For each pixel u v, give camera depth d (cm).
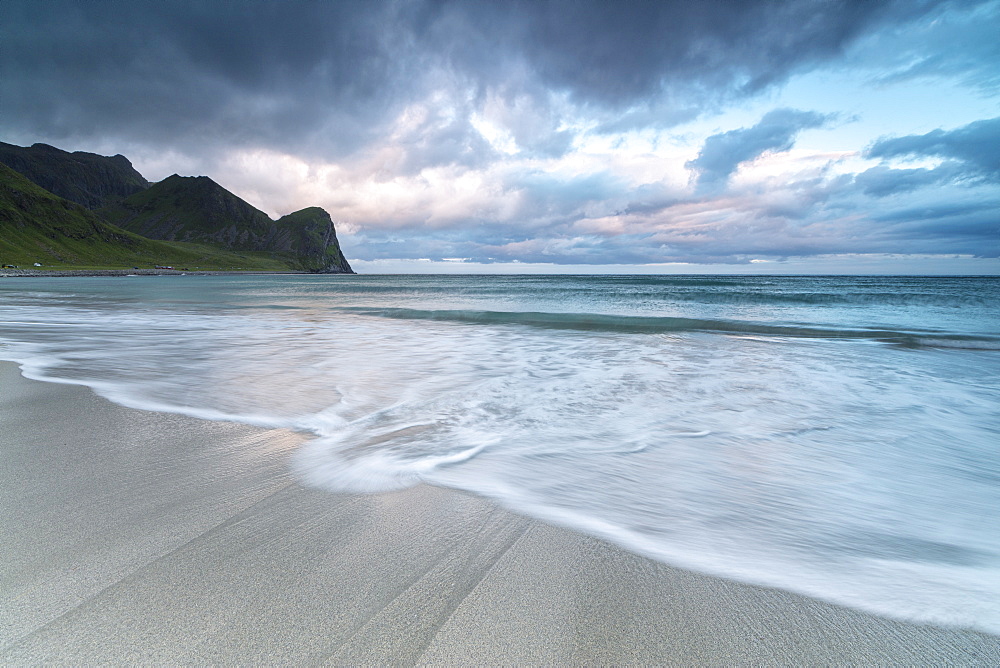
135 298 2962
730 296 2961
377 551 229
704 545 246
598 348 1015
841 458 382
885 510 293
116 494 287
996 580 220
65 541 232
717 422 477
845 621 190
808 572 224
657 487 319
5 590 193
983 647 176
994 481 340
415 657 163
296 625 177
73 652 163
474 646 168
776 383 671
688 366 805
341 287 5197
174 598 190
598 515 276
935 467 366
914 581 218
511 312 1897
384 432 427
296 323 1522
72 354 872
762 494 312
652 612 191
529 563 222
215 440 395
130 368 736
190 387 607
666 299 2720
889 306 2184
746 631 182
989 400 582
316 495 292
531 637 173
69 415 468
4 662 157
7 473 320
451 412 500
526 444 400
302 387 616
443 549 233
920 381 691
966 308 2055
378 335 1225
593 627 180
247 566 213
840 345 1067
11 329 1276
